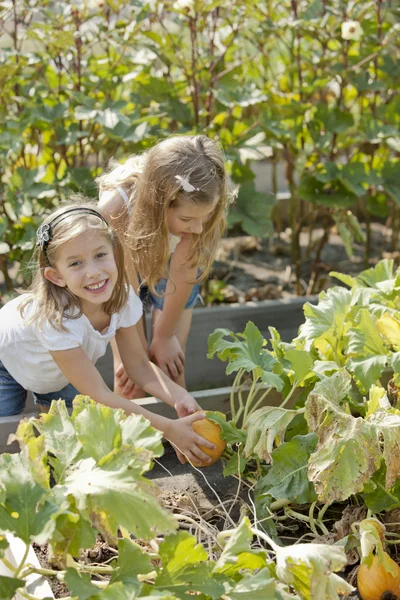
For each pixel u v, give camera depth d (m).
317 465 1.97
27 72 3.92
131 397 2.84
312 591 1.67
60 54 3.82
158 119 4.07
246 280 4.48
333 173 4.02
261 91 4.18
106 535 1.67
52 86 4.10
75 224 2.23
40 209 3.98
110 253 2.29
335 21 4.01
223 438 2.32
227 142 3.95
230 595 1.62
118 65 4.01
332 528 2.23
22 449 1.72
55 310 2.30
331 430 2.02
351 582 1.98
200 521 2.18
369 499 2.09
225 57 4.29
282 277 4.54
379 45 4.11
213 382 3.50
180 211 2.42
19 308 2.45
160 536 2.17
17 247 3.72
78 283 2.24
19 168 3.70
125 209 2.68
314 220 4.86
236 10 3.91
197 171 2.38
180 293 2.74
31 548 1.88
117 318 2.49
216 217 2.58
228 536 2.01
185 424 2.30
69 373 2.35
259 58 4.63
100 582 1.76
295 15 4.03
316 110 4.16
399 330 2.38
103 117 3.62
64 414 1.85
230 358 2.48
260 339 2.56
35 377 2.53
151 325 3.21
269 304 3.58
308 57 4.50
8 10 3.65
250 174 4.07
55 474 1.73
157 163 2.41
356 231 4.14
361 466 1.95
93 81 4.05
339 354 2.54
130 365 2.61
